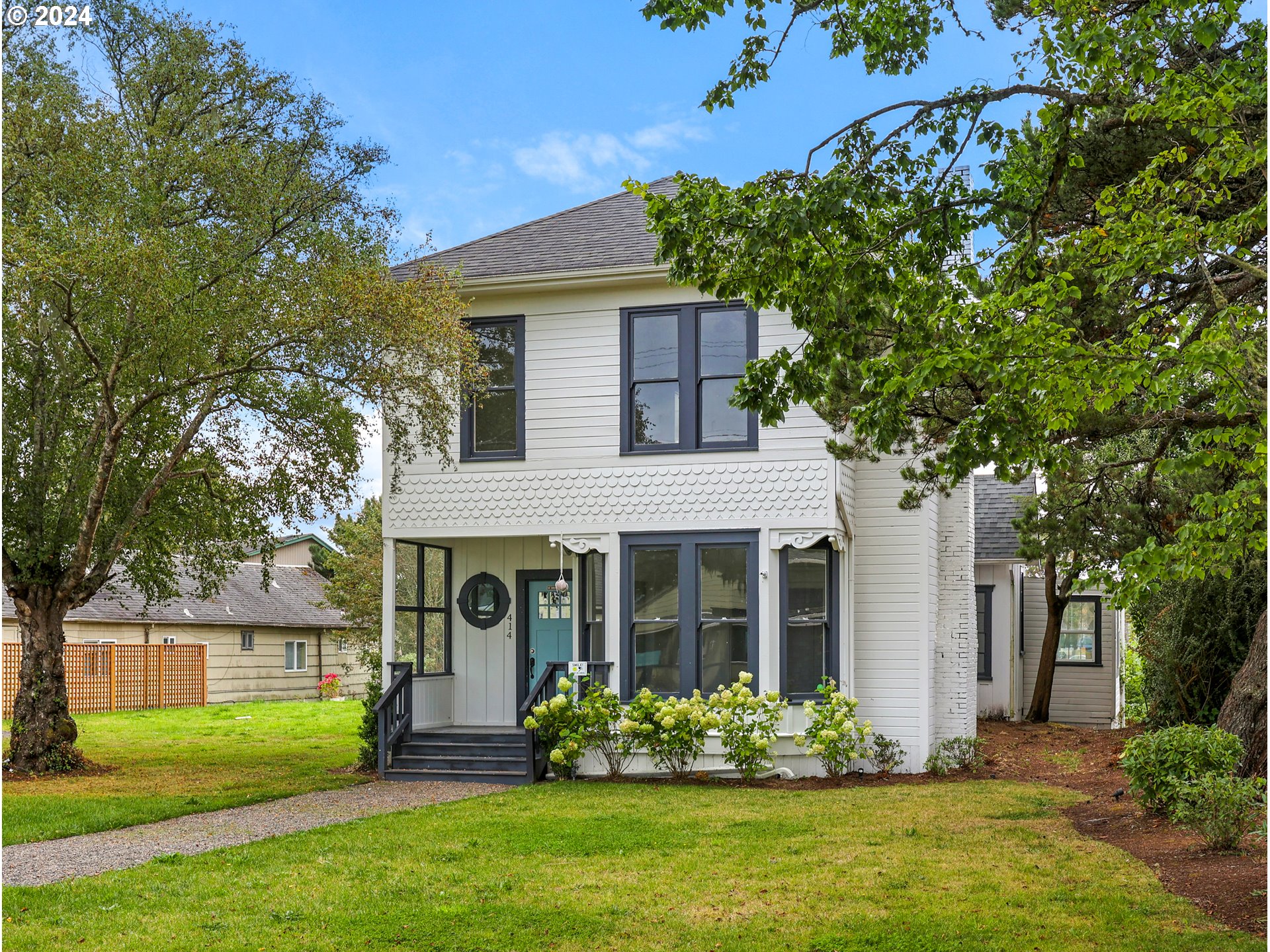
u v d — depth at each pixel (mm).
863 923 7680
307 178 16547
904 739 16531
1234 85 7500
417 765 15867
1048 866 9328
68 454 17172
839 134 9000
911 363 9367
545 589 17656
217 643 35562
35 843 10883
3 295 13992
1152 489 14320
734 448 15805
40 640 16594
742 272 9000
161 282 13867
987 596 24312
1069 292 7938
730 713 15078
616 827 11336
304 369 15055
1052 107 8281
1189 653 16703
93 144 15297
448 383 15078
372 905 8266
